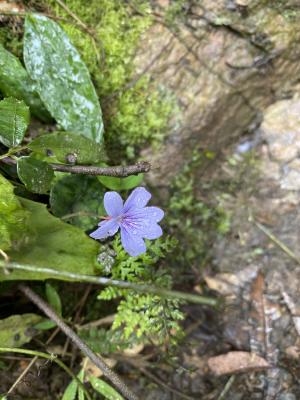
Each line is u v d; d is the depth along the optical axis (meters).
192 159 0.19
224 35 0.18
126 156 0.18
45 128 0.17
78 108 0.17
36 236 0.15
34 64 0.16
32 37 0.16
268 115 0.19
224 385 0.18
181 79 0.18
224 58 0.18
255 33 0.18
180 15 0.17
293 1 0.17
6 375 0.17
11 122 0.15
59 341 0.18
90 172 0.15
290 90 0.19
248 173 0.20
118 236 0.17
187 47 0.18
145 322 0.17
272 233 0.19
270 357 0.18
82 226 0.17
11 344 0.16
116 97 0.18
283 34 0.18
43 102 0.16
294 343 0.18
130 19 0.17
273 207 0.19
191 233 0.19
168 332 0.17
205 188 0.20
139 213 0.15
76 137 0.15
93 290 0.19
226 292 0.19
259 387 0.18
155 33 0.17
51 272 0.14
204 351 0.19
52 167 0.15
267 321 0.18
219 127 0.19
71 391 0.16
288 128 0.19
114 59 0.17
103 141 0.17
